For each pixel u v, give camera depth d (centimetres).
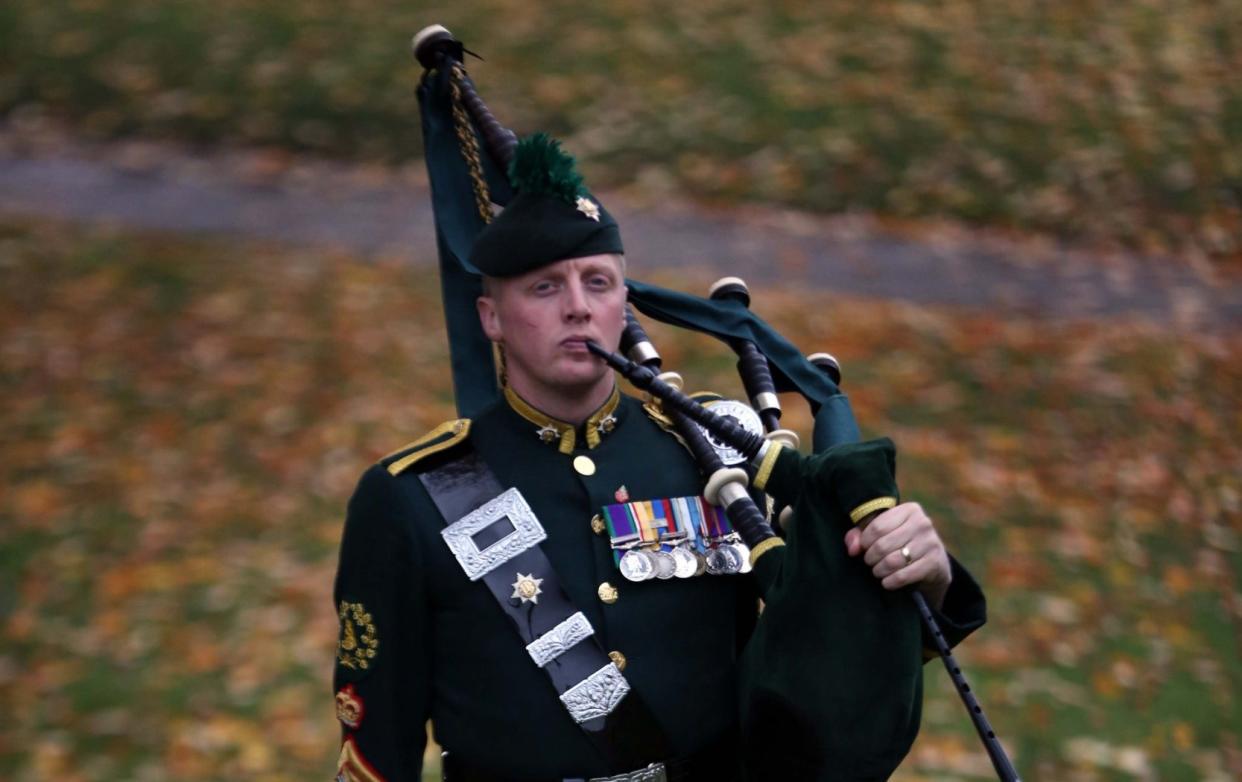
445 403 2673
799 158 3675
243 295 3052
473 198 930
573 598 819
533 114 3878
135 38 4241
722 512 850
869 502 733
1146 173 3625
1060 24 4162
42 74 4122
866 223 3478
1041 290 3178
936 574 736
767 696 758
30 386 2747
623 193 3578
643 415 882
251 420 2619
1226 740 1920
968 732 1875
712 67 4016
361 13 4325
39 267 3175
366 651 821
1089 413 2642
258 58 4144
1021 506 2373
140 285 3098
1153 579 2236
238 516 2366
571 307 794
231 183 3675
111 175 3709
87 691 1994
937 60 4016
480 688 811
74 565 2261
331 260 3231
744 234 3409
